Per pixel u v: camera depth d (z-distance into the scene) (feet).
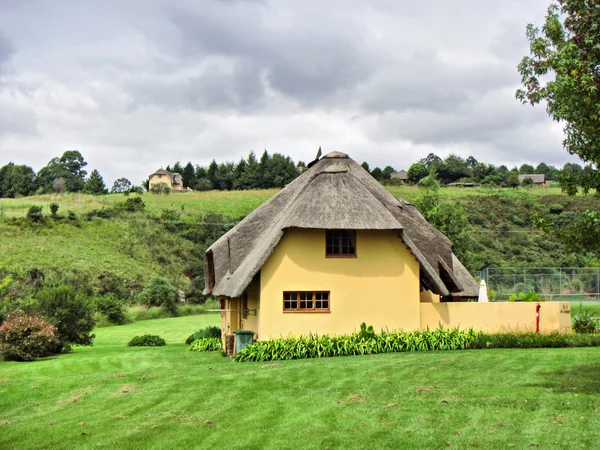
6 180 383.04
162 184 335.47
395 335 80.23
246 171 407.23
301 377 61.41
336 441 42.06
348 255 83.82
